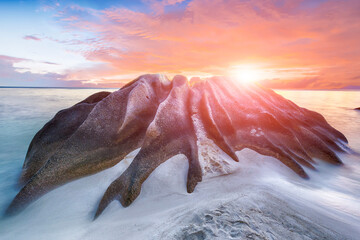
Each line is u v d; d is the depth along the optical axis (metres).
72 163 8.10
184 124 10.21
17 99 55.81
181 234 4.32
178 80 14.10
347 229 4.57
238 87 14.94
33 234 5.44
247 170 8.17
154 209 5.91
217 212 4.99
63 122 10.97
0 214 6.63
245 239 3.95
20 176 8.89
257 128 11.01
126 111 10.09
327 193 6.98
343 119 29.66
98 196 6.97
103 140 9.04
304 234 4.25
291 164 8.90
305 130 12.10
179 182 7.31
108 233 5.00
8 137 17.48
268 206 5.33
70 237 5.07
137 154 8.17
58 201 6.82
